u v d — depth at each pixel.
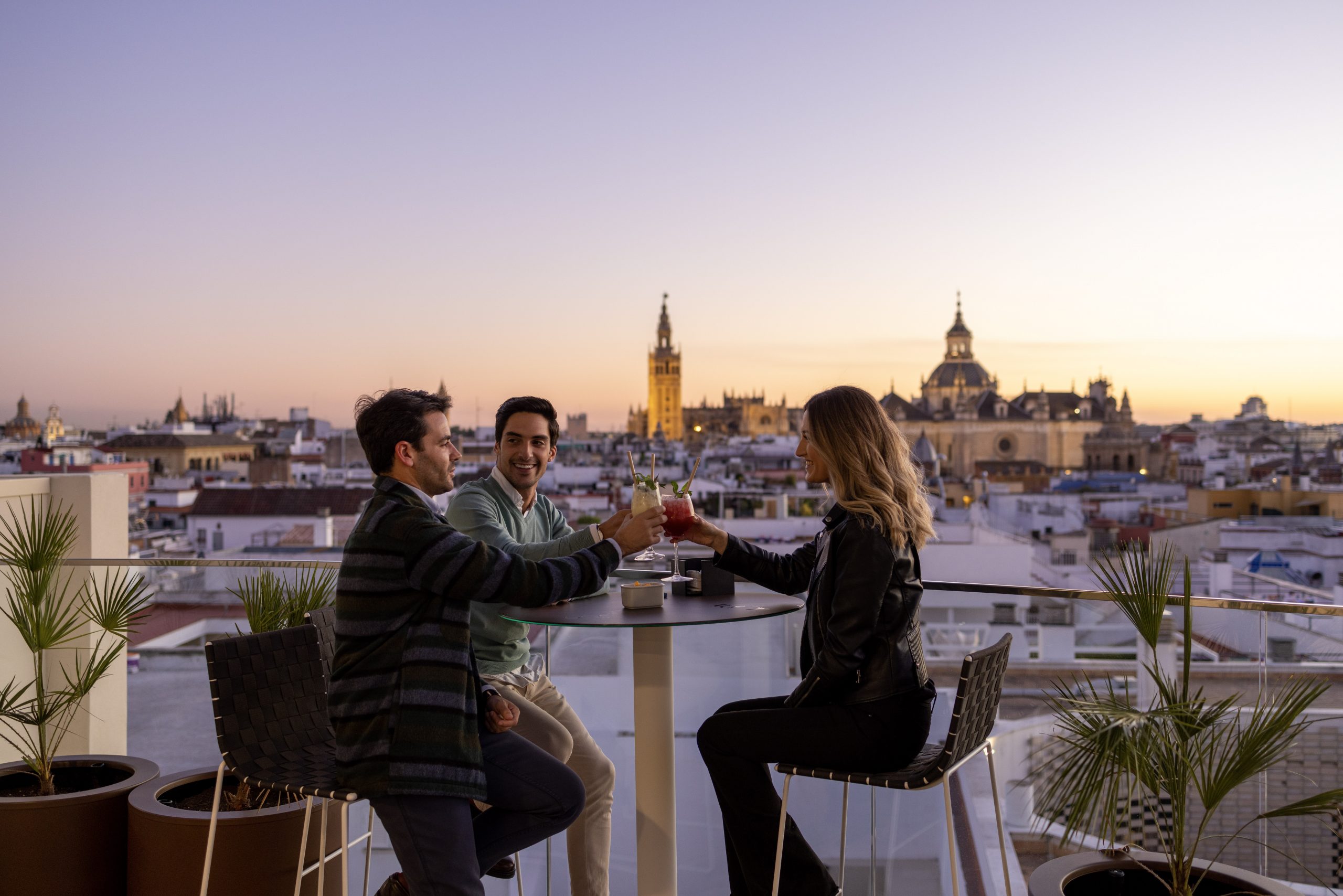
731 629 4.20
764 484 89.31
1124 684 3.39
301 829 3.20
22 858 3.27
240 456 137.88
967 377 192.50
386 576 2.62
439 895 2.55
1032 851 3.59
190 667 4.29
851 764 2.84
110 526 4.82
